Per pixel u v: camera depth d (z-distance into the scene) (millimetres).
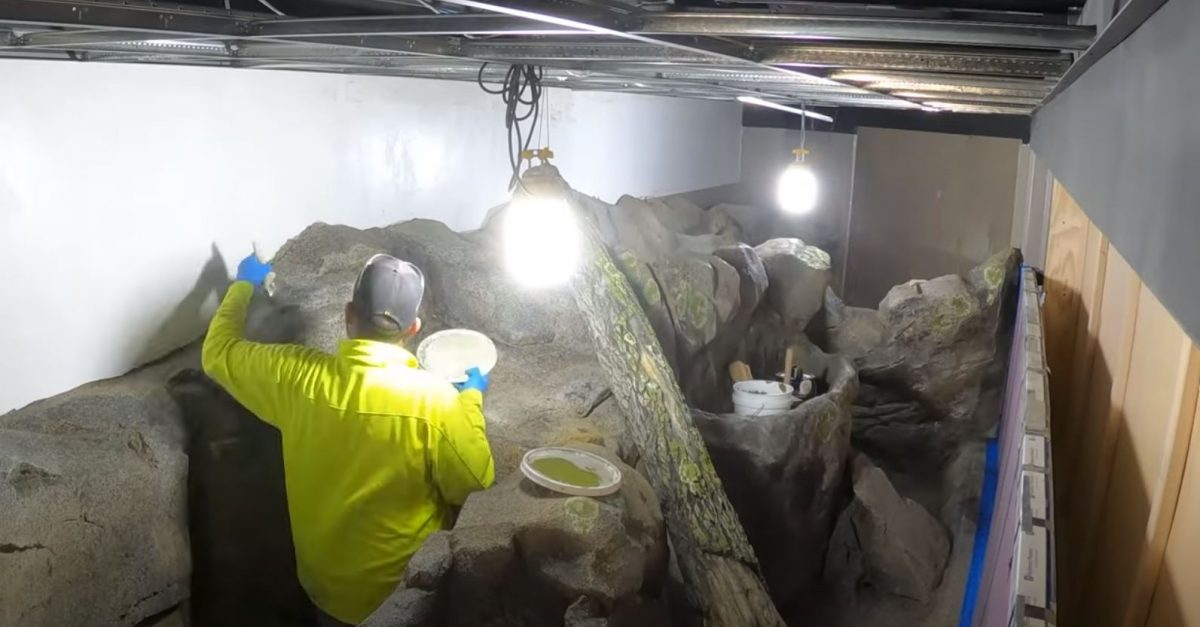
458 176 4656
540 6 1438
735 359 4906
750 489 4066
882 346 5270
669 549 3268
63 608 2541
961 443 5332
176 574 2898
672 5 1592
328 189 3896
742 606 3170
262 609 3334
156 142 3150
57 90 2814
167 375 3191
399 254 3982
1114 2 1121
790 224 7504
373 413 2684
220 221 3432
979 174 6719
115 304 3086
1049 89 2492
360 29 1921
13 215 2740
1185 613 2029
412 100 4273
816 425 4227
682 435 3438
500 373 3787
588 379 3740
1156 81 943
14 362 2809
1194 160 750
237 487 3232
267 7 2117
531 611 2561
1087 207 1478
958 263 6957
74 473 2668
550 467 2871
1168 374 2414
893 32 1484
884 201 7164
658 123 6379
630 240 4879
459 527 2543
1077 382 4199
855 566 4582
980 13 1490
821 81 2816
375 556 2785
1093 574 3127
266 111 3561
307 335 3346
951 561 4742
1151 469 2500
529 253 3152
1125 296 3139
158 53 2699
